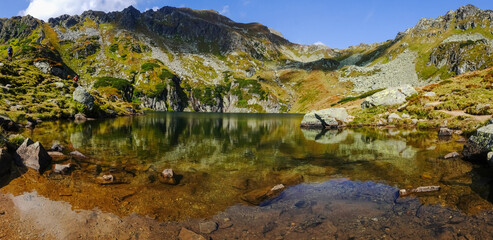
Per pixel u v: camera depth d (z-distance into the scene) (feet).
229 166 51.29
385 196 33.17
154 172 44.70
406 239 22.30
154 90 570.87
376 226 24.88
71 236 23.18
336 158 59.36
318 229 24.52
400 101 169.27
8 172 39.55
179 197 33.12
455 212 27.22
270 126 167.12
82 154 55.01
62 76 356.79
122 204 30.30
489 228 23.47
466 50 588.50
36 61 341.82
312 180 41.60
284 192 35.68
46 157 46.11
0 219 25.61
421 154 60.49
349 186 38.01
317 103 540.52
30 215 26.76
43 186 35.06
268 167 50.80
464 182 37.55
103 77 571.69
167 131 117.19
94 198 31.73
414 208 28.71
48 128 98.89
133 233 23.91
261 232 24.13
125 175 42.09
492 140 47.03
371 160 55.98
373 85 584.40
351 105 243.81
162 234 23.80
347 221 26.13
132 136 92.32
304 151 69.26
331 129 140.26
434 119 125.70
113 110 209.77
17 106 117.91
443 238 22.17
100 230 24.29
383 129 126.72
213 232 24.12
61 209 28.35
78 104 161.58
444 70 583.58
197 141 87.45
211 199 32.68
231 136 105.19
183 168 48.57
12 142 51.39
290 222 26.14
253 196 33.88
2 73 161.17
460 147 68.74
